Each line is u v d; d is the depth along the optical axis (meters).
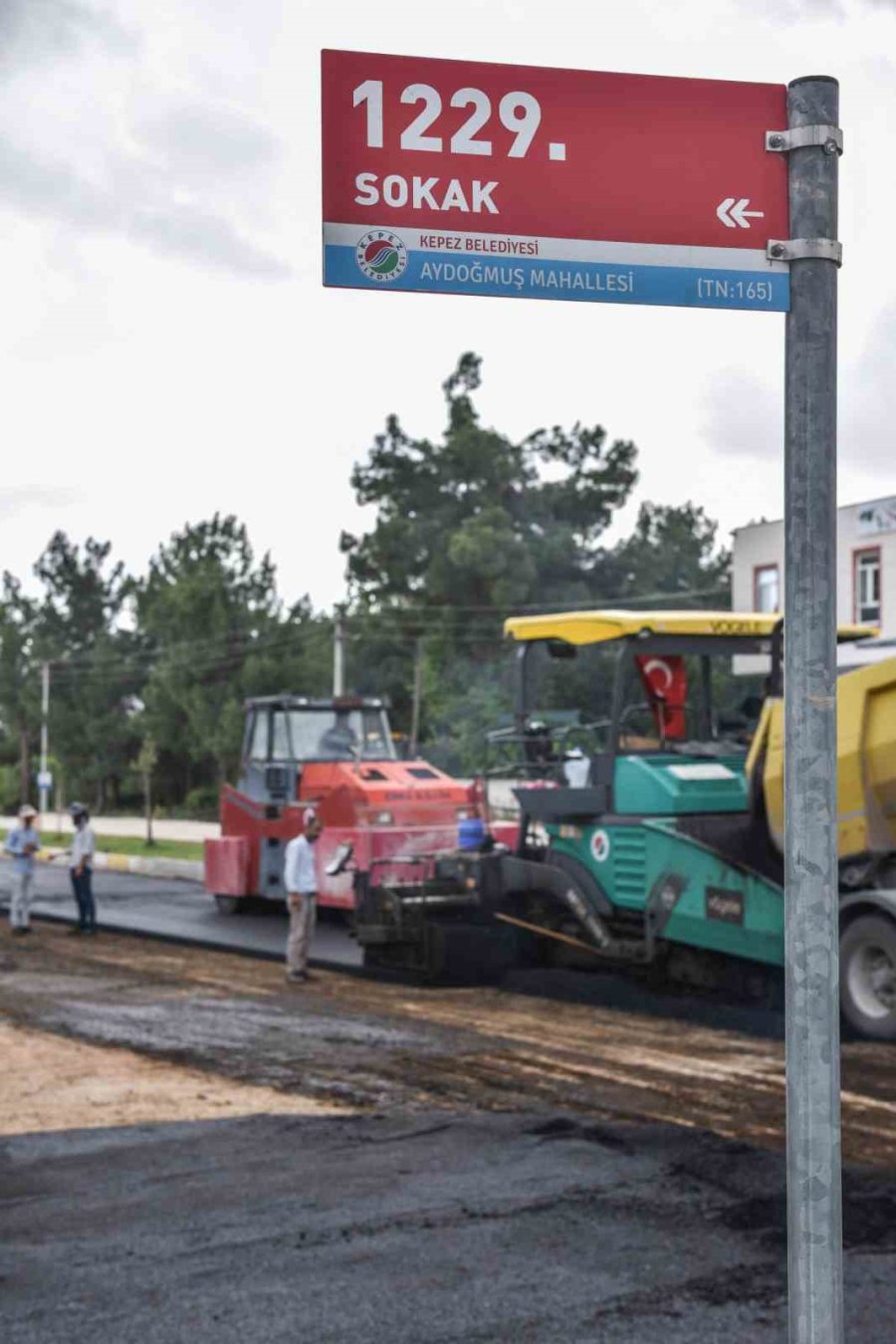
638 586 64.94
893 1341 5.40
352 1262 6.28
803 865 2.58
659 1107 9.11
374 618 61.00
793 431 2.70
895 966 10.88
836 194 2.81
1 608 77.88
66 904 23.67
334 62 2.77
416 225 2.80
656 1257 6.29
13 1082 10.12
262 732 21.23
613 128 2.82
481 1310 5.70
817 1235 2.55
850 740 11.47
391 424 67.06
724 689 14.98
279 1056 10.95
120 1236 6.69
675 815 12.72
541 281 2.82
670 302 2.84
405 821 19.27
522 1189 7.31
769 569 40.53
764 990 13.01
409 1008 13.20
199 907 23.02
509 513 64.88
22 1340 5.48
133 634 68.94
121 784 69.88
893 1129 8.41
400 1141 8.32
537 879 14.02
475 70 2.80
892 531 36.12
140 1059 10.91
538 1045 11.21
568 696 41.50
